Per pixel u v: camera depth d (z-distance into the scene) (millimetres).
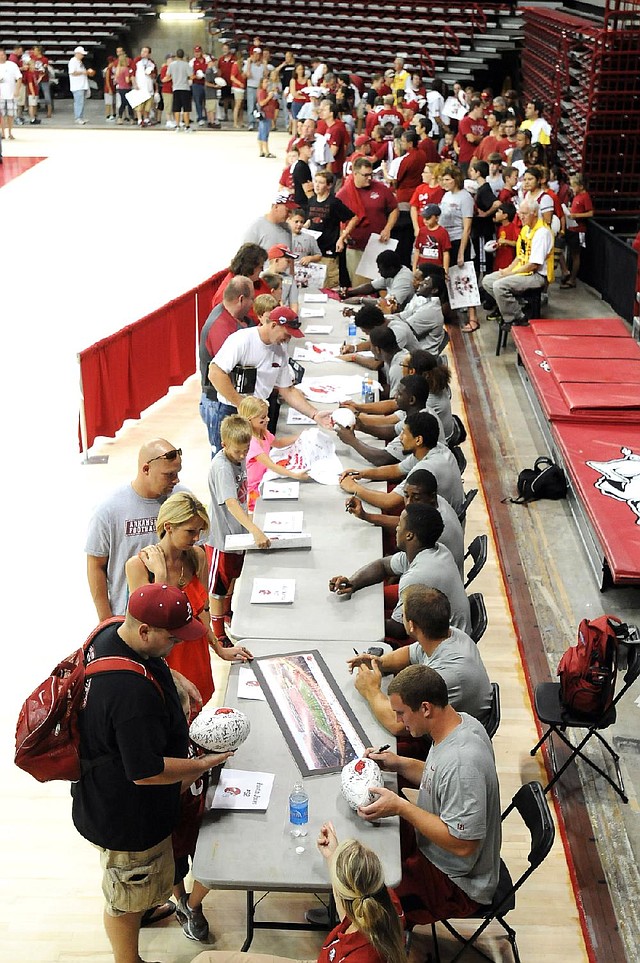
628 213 13789
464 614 4922
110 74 25922
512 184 12102
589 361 9211
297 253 10273
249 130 25266
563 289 12812
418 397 6301
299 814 3773
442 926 4516
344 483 6039
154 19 28578
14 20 28531
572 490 7914
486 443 9164
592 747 5516
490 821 3812
